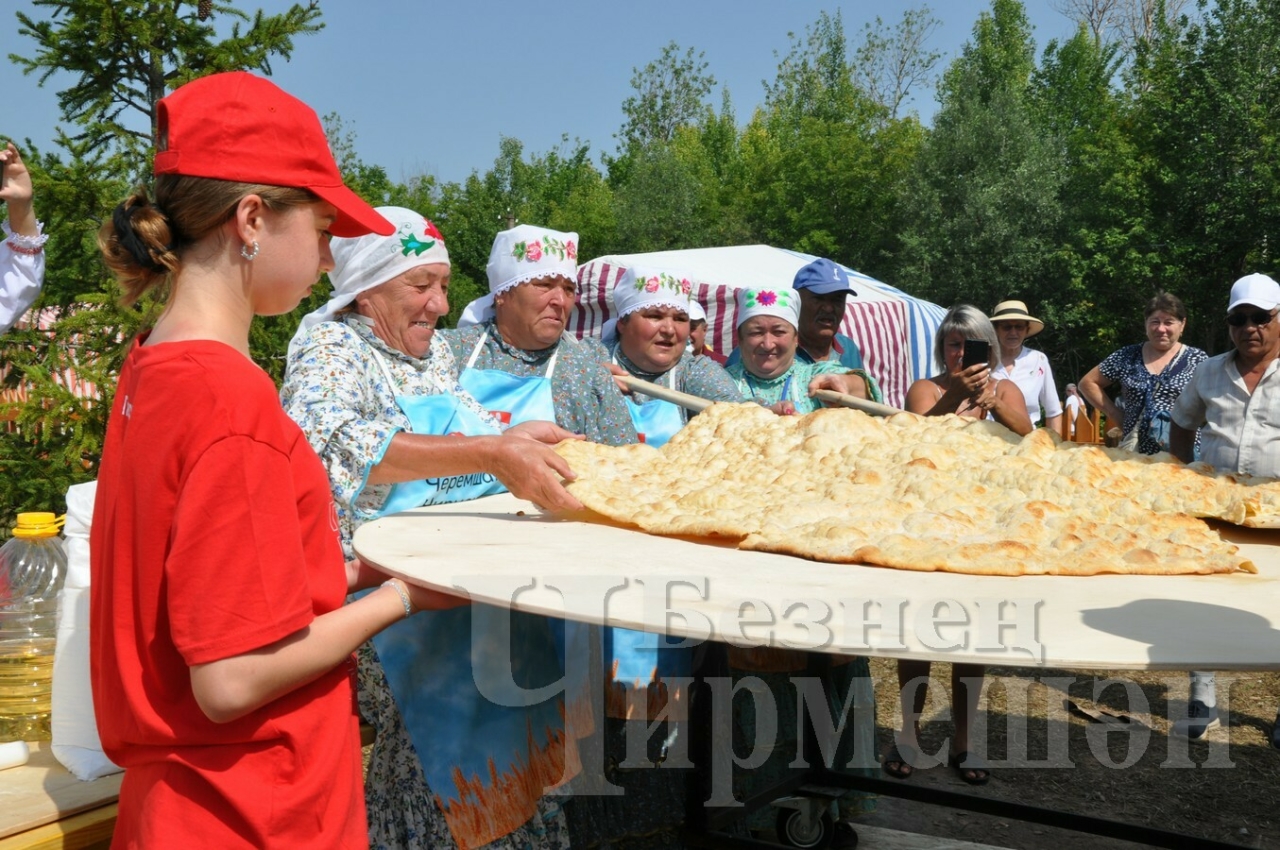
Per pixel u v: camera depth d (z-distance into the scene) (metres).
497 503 2.61
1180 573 1.80
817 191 39.31
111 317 5.73
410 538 2.08
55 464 5.71
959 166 32.50
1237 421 4.45
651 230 42.59
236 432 1.37
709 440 2.80
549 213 47.81
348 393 2.30
